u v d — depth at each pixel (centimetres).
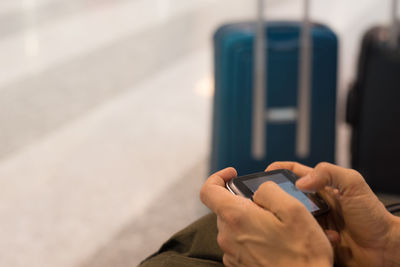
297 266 53
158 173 217
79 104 271
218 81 175
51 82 293
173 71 314
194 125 255
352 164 191
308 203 62
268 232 53
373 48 176
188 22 393
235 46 166
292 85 171
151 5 432
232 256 57
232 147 175
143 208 196
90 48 342
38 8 419
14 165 219
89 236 181
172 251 68
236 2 440
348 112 189
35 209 193
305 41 162
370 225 59
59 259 170
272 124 174
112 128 250
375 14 401
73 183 208
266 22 174
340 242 62
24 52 334
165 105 274
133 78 303
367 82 179
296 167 68
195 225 68
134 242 179
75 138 241
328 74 174
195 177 215
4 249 173
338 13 408
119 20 396
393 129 180
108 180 211
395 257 60
